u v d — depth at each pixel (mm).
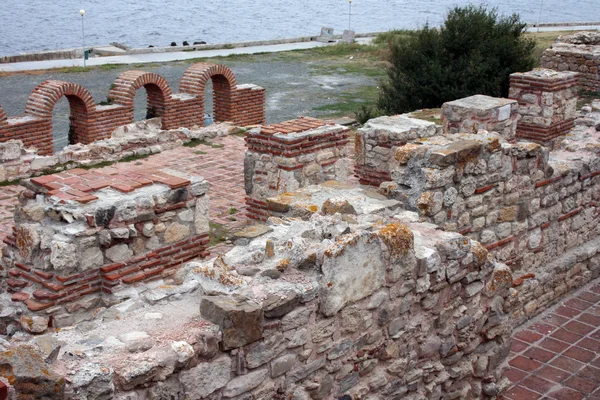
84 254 7305
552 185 9750
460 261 6859
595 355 8727
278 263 5828
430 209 7887
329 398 6090
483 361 7434
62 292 7293
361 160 11609
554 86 14484
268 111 25281
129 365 4652
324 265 5758
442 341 6945
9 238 7867
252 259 5832
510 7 105188
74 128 17844
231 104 20094
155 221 7836
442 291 6820
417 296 6613
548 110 14602
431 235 6969
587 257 10633
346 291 5949
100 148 14898
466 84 21047
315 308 5781
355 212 7254
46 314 7285
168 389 4887
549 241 10016
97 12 99875
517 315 9367
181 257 8219
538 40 35438
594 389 8039
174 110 18953
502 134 12734
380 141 11328
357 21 91250
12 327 7512
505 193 8984
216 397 5211
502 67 21672
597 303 10133
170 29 83188
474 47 21672
